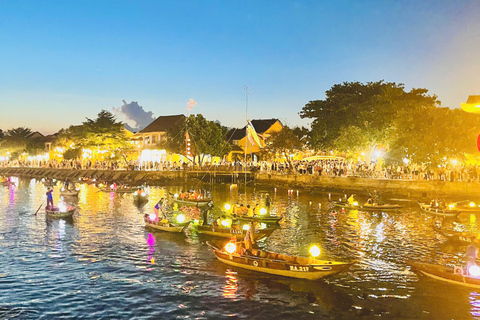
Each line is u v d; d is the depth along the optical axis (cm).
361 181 5225
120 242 2359
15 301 1484
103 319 1353
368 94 6488
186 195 4238
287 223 3103
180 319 1362
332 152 6775
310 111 6962
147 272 1819
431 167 4894
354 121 5859
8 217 3212
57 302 1480
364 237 2594
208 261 1978
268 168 7000
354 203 3859
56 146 10444
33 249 2195
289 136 6412
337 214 3572
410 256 2131
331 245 2386
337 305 1484
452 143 4475
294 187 5984
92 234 2575
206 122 7475
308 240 2517
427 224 3056
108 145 8781
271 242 2462
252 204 4309
